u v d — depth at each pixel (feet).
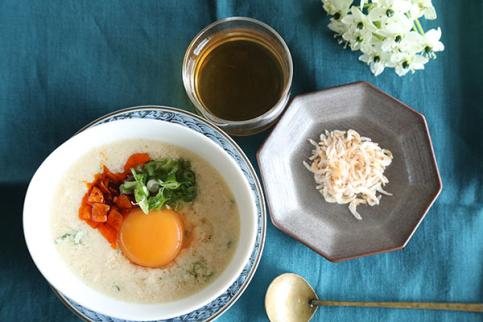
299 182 1.63
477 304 1.55
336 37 1.63
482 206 1.63
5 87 1.61
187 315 1.48
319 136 1.64
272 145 1.59
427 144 1.59
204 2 1.62
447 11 1.66
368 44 1.53
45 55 1.62
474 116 1.64
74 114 1.61
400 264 1.60
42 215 1.44
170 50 1.62
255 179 1.50
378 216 1.60
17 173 1.59
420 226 1.62
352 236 1.59
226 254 1.46
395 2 1.47
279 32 1.63
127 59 1.62
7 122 1.60
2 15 1.62
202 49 1.57
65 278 1.44
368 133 1.64
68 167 1.45
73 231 1.47
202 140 1.42
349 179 1.60
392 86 1.64
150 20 1.62
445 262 1.61
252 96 1.57
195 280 1.46
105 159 1.46
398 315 1.60
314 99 1.59
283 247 1.59
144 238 1.48
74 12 1.62
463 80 1.65
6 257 1.59
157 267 1.48
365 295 1.59
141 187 1.45
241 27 1.55
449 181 1.64
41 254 1.41
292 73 1.57
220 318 1.58
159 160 1.47
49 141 1.60
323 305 1.57
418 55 1.61
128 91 1.61
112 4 1.62
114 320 1.48
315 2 1.63
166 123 1.41
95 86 1.61
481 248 1.61
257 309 1.58
